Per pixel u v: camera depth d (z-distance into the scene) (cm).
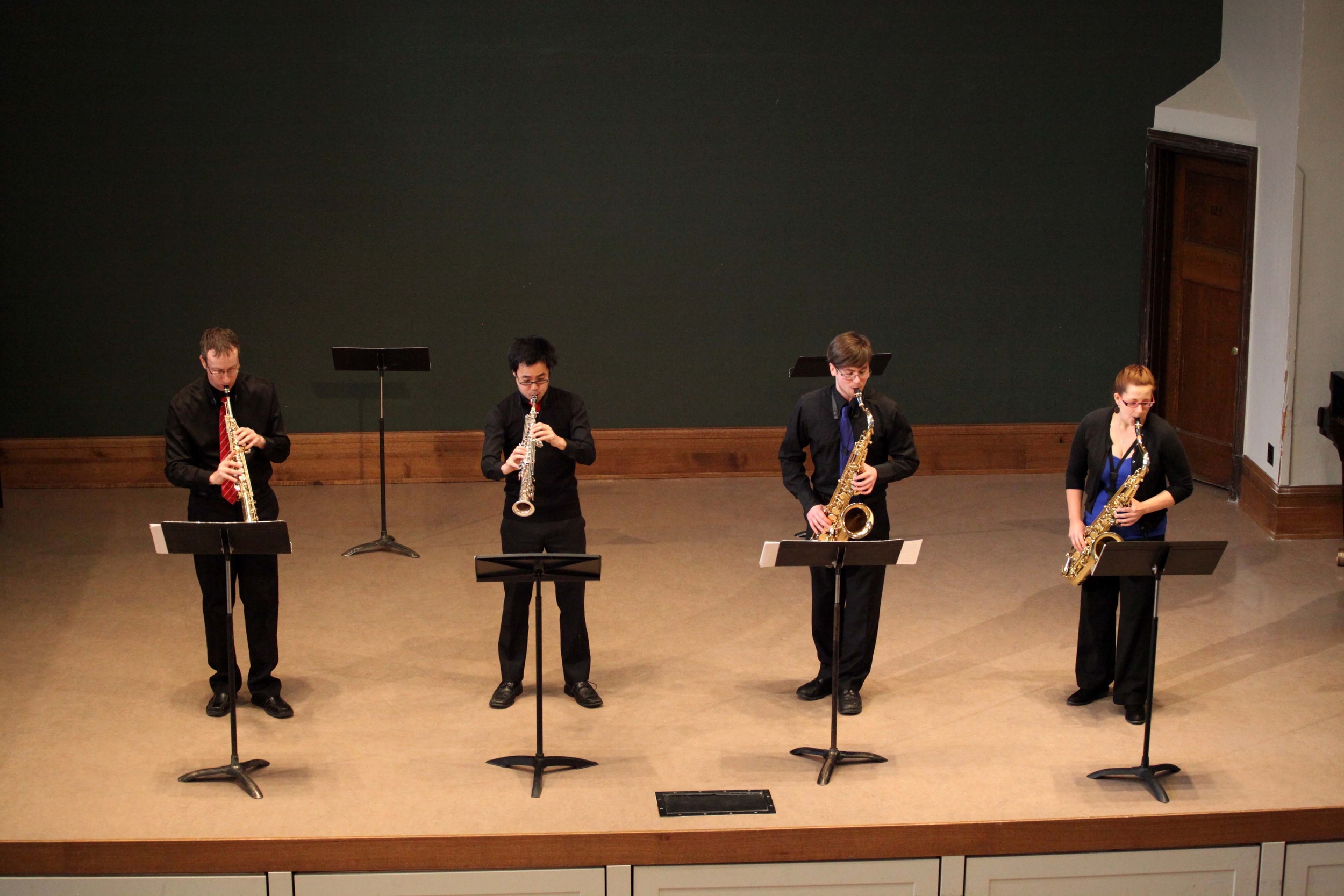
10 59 711
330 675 492
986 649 518
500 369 766
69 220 729
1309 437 650
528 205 748
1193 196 752
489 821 389
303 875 383
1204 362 755
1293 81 636
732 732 446
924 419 789
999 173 763
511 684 468
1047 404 791
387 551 638
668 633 537
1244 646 519
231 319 746
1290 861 401
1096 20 749
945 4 744
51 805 397
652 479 780
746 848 388
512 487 455
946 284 774
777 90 747
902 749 434
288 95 726
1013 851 394
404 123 734
